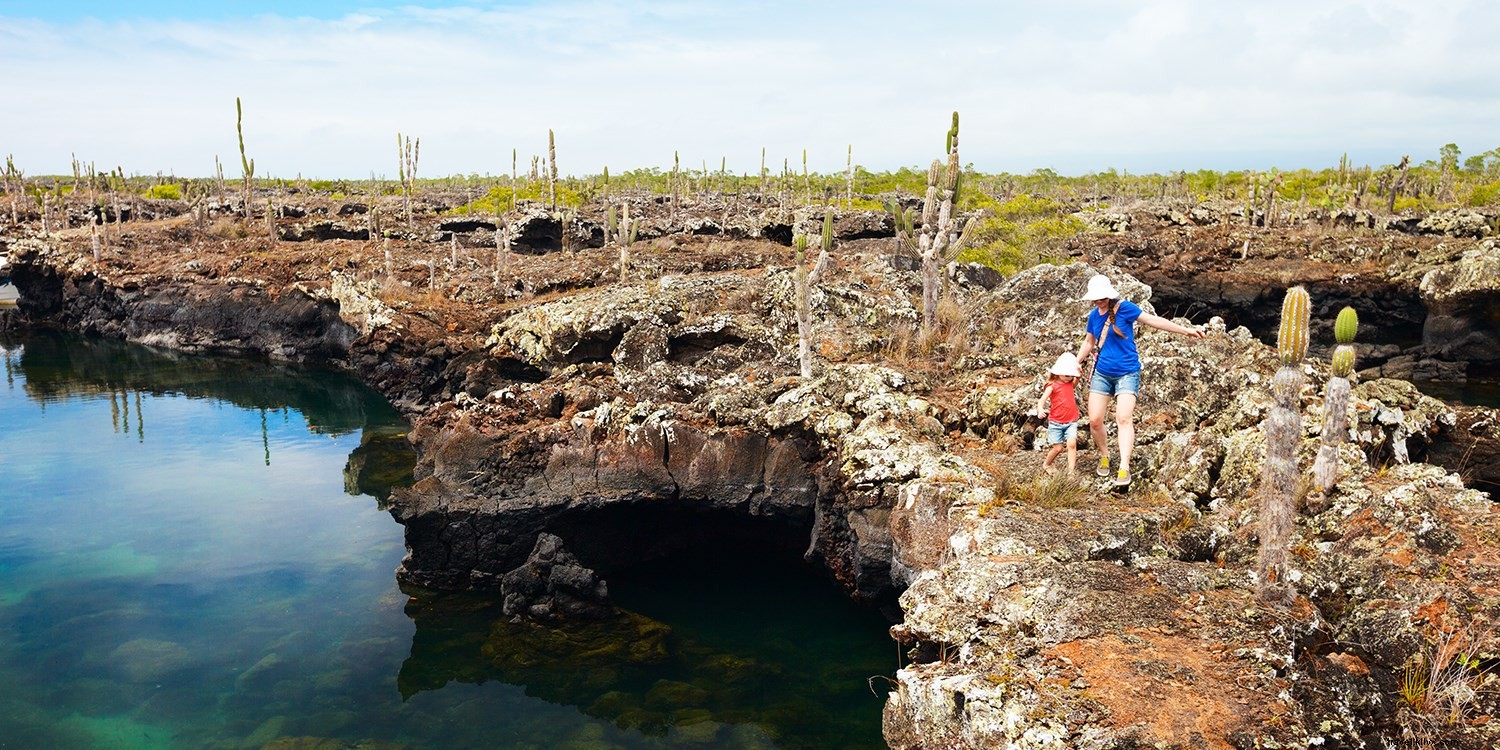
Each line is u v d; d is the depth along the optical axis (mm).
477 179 116188
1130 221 55250
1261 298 38062
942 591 7797
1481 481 12031
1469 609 7172
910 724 6922
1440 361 32531
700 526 15719
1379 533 8281
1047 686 6176
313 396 30656
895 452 11703
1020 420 12625
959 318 17906
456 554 14977
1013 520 8688
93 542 17625
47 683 12242
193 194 72000
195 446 24719
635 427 14984
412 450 23750
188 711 11531
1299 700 6113
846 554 13211
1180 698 5969
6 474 22109
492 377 23062
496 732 11016
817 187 90125
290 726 11188
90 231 50531
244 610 14523
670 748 10641
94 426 26984
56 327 45000
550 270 31875
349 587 15398
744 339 18359
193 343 38281
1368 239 40188
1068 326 16672
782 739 10805
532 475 15312
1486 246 33094
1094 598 7121
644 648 12961
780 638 13383
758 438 14477
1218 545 8719
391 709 11562
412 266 35625
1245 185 80688
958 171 17156
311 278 36625
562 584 13711
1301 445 10102
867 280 21312
